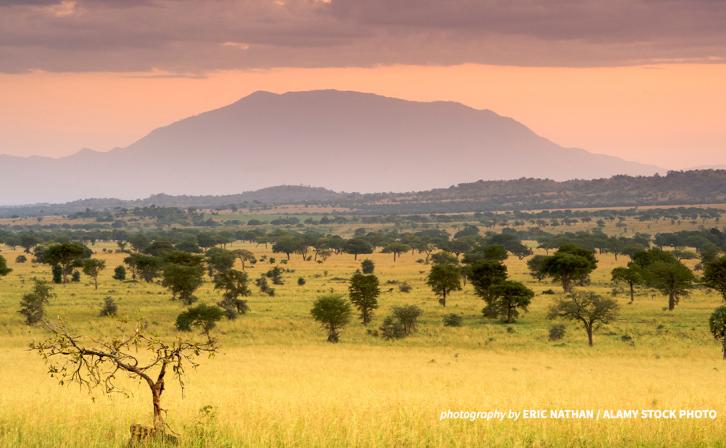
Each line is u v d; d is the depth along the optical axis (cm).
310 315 18775
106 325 16200
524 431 4366
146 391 6950
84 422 4459
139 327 3912
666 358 12781
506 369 10969
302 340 15562
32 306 16975
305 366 11094
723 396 7100
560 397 6619
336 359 12338
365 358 12656
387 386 8381
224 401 5903
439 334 16250
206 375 9475
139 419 4669
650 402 6275
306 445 3928
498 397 6606
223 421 4462
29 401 5681
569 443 4122
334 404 5700
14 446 3856
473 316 18988
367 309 19125
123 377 8588
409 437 4162
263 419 4600
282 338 15750
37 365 10388
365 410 5225
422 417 4931
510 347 14475
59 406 5269
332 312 15575
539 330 16588
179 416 4784
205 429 4116
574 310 14988
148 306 19750
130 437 3919
